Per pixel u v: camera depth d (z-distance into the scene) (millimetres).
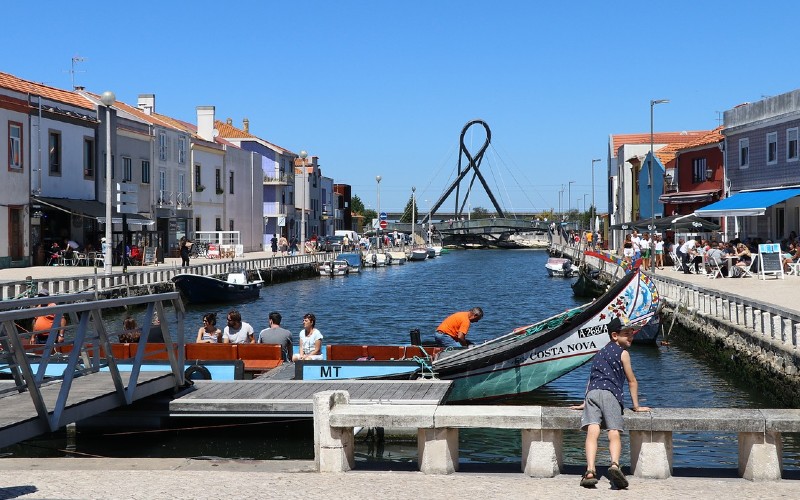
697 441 13789
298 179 102625
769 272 35125
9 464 9648
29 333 9961
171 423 13484
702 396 18016
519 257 114875
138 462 9742
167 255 62438
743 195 41625
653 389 18812
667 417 8648
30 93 44250
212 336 18078
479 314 18141
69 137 48188
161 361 15484
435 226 140625
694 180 54031
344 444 9234
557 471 9008
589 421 8664
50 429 10164
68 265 45375
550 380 16266
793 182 39719
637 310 16703
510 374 15930
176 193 64312
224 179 75375
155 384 12719
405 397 12773
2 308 9328
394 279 65188
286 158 95938
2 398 11141
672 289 30250
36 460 9852
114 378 11617
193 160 68188
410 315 37062
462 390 15555
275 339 17297
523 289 53531
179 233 65375
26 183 43844
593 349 16438
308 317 16688
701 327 24109
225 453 12953
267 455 12828
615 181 86562
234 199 78125
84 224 48844
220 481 8625
